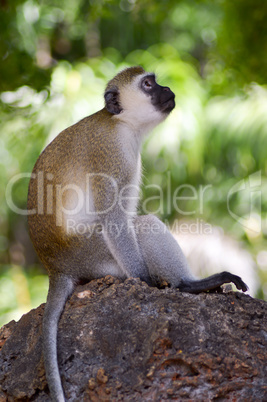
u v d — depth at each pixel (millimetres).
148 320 4906
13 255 15445
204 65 15758
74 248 6137
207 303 5137
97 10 14492
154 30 15570
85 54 16094
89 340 4938
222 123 11234
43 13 14703
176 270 6109
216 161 11750
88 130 6492
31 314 5590
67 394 4676
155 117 6863
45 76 12250
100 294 5395
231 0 12984
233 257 11227
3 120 11977
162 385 4488
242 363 4590
